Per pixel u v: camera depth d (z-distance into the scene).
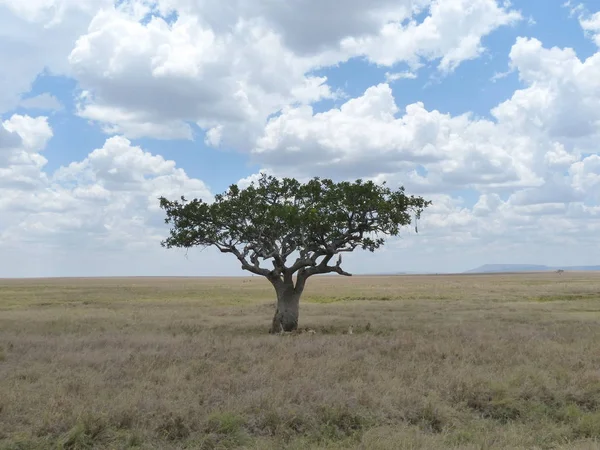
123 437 8.19
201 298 57.34
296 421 9.00
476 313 34.12
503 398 10.54
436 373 12.97
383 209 25.19
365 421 9.08
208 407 9.59
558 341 19.53
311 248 26.80
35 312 35.84
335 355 15.62
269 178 27.83
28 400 10.05
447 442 8.24
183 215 27.16
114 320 29.67
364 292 68.00
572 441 8.42
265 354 15.95
